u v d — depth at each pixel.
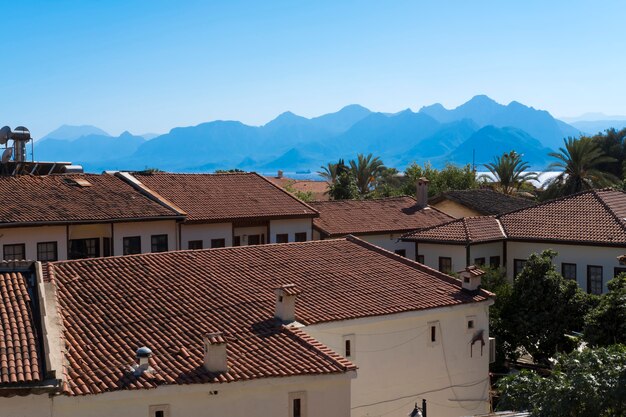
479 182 88.06
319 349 19.95
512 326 30.77
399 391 24.56
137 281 23.53
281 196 46.47
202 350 19.17
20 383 15.48
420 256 43.91
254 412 18.27
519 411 16.88
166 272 24.62
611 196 45.44
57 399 16.03
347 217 49.22
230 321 21.36
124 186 41.59
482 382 26.86
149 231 38.75
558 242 40.66
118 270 24.20
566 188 68.38
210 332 20.38
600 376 15.48
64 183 39.97
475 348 26.55
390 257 29.39
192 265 25.58
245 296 23.42
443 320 25.66
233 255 27.20
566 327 30.17
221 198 43.84
